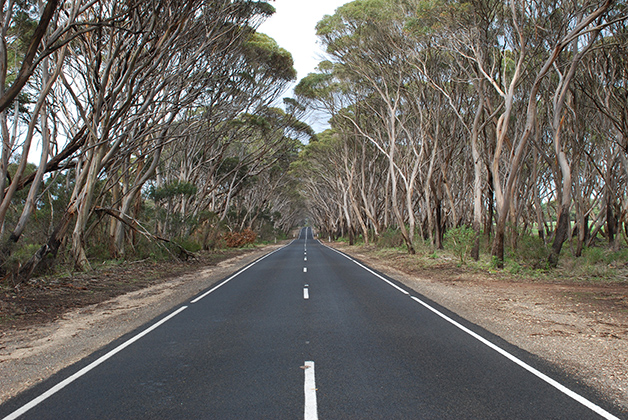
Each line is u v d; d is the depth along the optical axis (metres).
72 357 5.76
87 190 15.17
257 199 57.09
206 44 15.97
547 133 23.47
